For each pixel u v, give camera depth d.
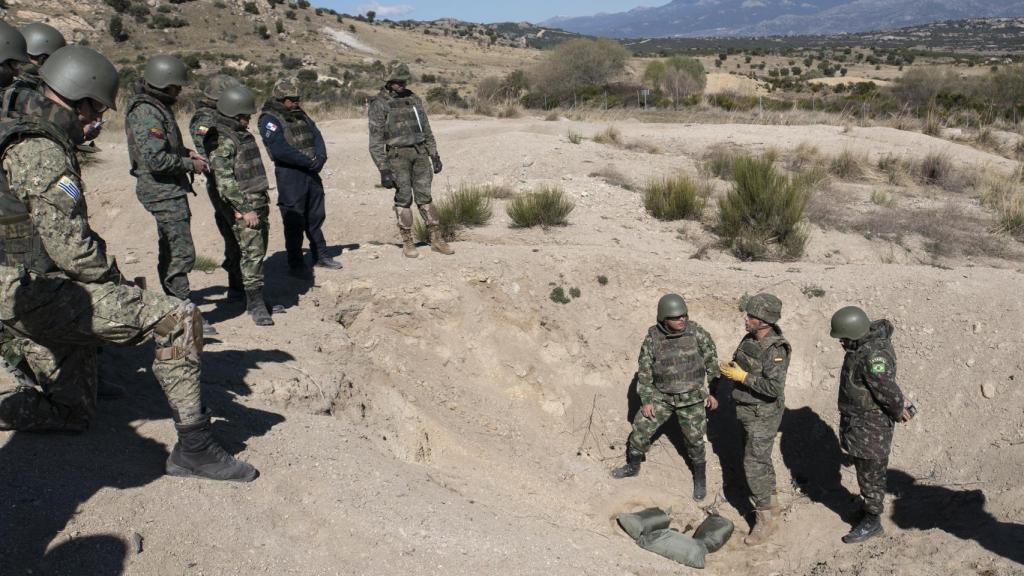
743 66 96.88
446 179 11.16
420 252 7.14
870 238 8.79
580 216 9.22
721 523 4.97
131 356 4.39
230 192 4.95
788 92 43.31
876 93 30.30
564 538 4.01
